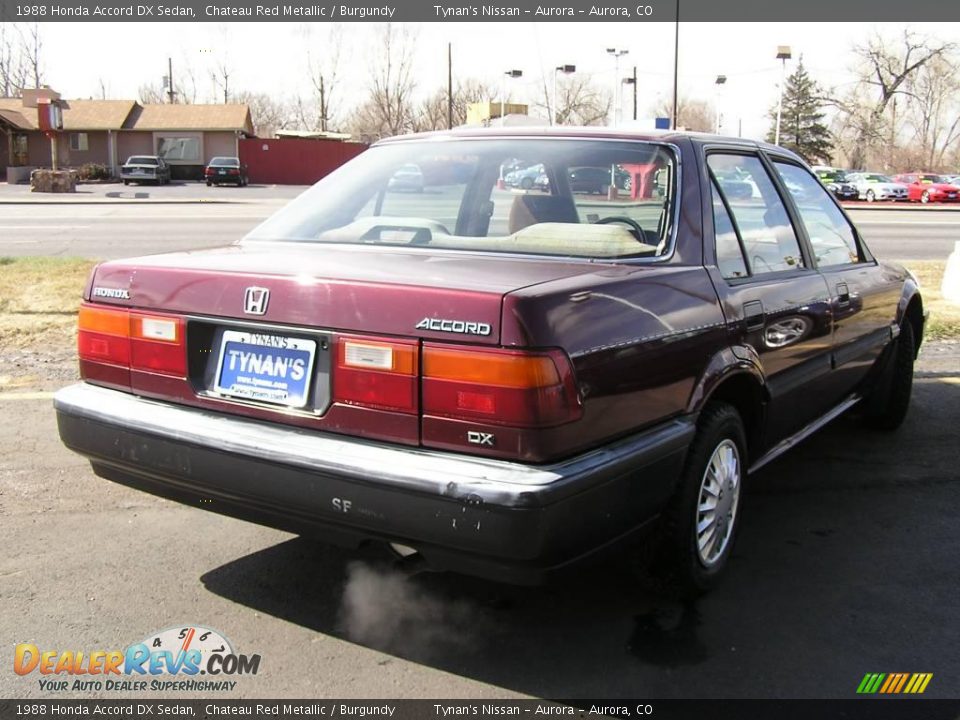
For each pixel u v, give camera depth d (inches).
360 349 105.8
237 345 116.2
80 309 130.8
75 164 2044.8
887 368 207.9
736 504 138.8
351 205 151.6
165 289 121.1
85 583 135.6
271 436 110.3
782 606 133.1
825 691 112.0
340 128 2876.5
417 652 119.3
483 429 99.7
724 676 114.8
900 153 3211.1
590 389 103.7
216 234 668.7
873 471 193.0
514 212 142.5
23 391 230.7
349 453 104.5
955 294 385.4
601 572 142.2
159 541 150.9
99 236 643.5
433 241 136.5
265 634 122.8
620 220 137.8
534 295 100.7
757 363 138.3
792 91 2847.0
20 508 161.9
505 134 151.9
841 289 172.6
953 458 201.9
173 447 116.0
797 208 169.2
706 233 135.4
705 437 126.0
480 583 138.7
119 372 126.3
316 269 115.3
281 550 148.6
